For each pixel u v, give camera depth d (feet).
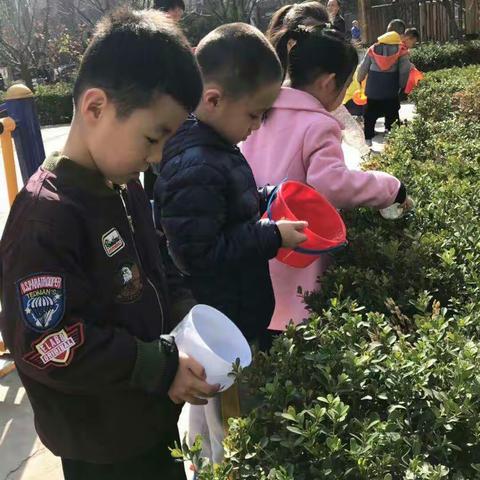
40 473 8.40
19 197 4.47
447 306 6.43
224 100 6.35
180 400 4.78
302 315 7.97
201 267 6.46
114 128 4.35
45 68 70.33
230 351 5.27
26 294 4.19
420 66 47.34
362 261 7.24
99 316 4.68
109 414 4.99
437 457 4.21
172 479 5.85
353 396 4.67
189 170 6.28
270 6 82.07
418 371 4.56
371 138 26.17
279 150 7.90
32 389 4.89
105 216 4.62
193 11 72.18
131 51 4.21
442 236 7.28
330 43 7.81
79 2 78.07
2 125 10.47
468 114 15.72
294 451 4.24
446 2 54.95
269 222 6.47
